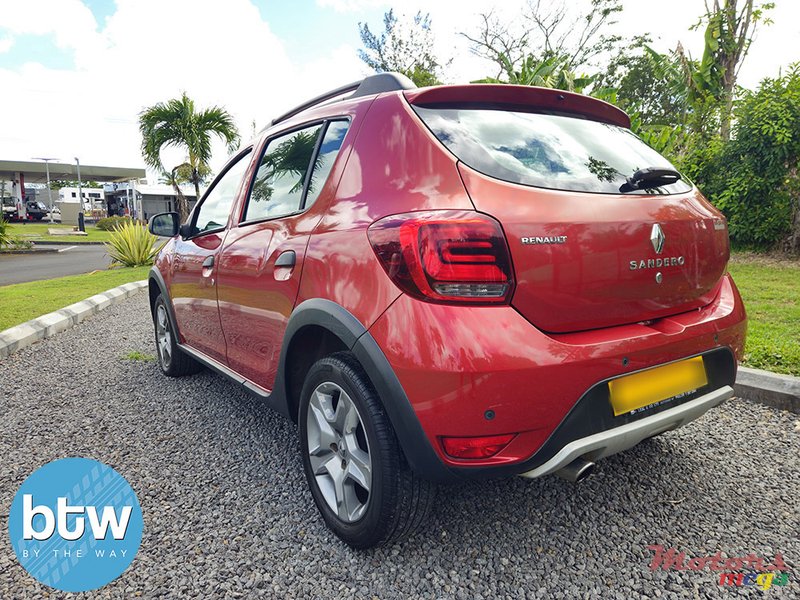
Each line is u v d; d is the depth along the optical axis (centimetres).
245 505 244
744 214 955
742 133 924
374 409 189
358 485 212
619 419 184
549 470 176
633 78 3466
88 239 2458
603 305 186
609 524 224
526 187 182
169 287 386
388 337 177
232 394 385
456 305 169
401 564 202
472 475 173
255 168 301
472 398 164
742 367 363
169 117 1612
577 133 223
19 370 447
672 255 203
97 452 297
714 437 298
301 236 229
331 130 243
